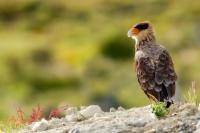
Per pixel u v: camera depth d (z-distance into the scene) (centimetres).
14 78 7419
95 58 8119
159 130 1609
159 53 1847
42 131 1766
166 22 9494
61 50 8325
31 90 7131
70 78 7550
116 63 7994
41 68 7794
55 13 10094
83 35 9012
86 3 10331
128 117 1755
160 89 1781
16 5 10219
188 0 10081
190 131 1595
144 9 10075
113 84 7025
